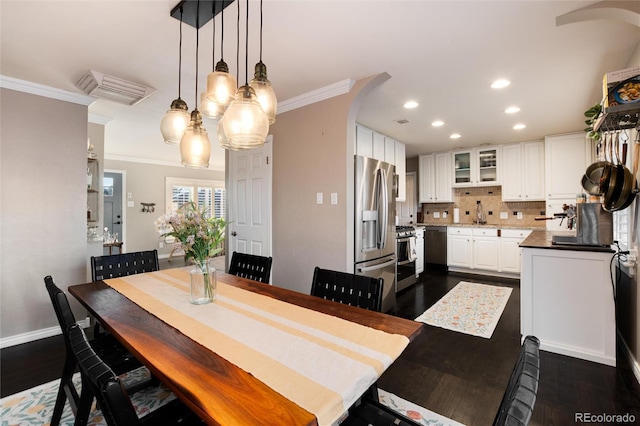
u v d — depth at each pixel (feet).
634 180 6.58
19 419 5.51
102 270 7.45
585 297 7.65
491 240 16.60
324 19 5.93
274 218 11.00
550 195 14.96
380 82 8.66
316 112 9.73
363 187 10.21
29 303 8.80
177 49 7.10
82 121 9.71
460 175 18.37
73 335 2.96
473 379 6.81
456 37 6.57
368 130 13.41
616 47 6.93
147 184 22.50
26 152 8.75
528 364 2.29
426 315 10.75
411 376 6.93
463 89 9.34
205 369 3.01
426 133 14.62
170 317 4.42
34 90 8.83
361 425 3.56
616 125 6.09
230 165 12.71
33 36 6.50
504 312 11.03
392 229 11.93
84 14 5.75
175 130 6.01
